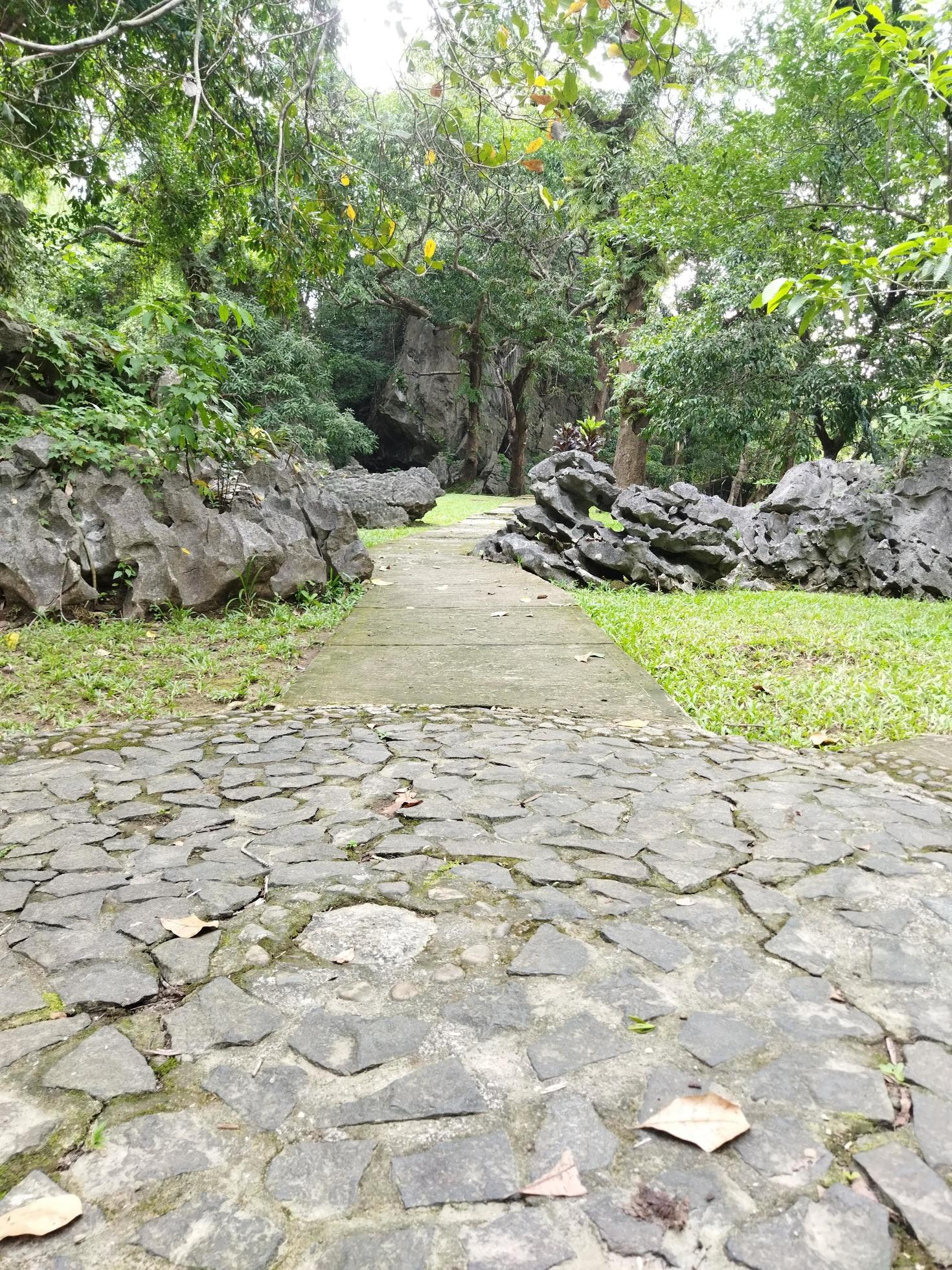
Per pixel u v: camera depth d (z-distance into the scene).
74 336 6.89
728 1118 1.25
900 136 11.61
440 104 3.23
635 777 2.88
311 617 5.80
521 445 31.16
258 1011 1.56
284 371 24.03
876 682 4.44
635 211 14.02
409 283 26.80
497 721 3.59
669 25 2.36
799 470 10.48
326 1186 1.15
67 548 5.58
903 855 2.25
